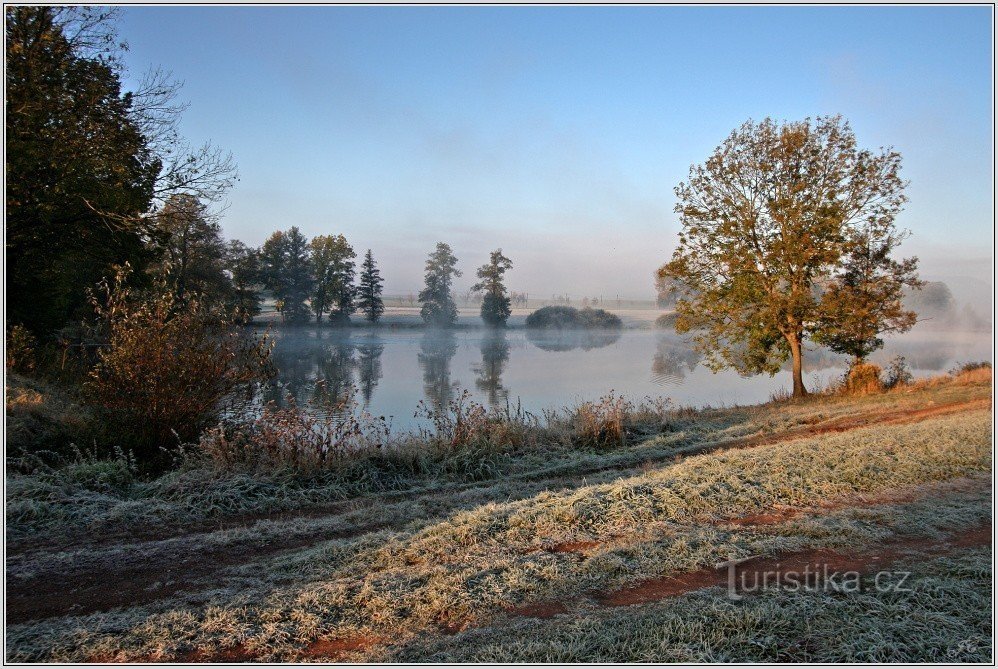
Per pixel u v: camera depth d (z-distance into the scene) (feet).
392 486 30.53
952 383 68.85
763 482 25.66
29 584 17.35
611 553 18.21
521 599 15.60
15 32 51.96
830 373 117.19
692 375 110.22
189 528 23.39
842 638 13.00
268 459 30.19
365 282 296.71
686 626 13.51
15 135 51.16
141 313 37.04
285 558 19.07
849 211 68.13
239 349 39.27
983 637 12.94
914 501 23.29
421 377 106.32
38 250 64.95
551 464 35.42
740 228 70.03
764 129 69.92
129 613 15.19
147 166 63.77
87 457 32.37
